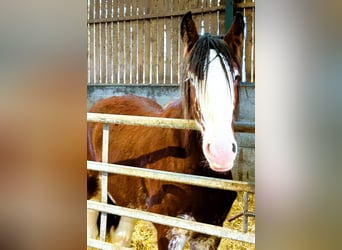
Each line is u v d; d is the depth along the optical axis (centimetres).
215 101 145
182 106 155
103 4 182
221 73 144
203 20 150
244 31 140
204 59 147
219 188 147
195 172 153
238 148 142
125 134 174
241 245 144
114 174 179
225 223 148
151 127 166
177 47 157
